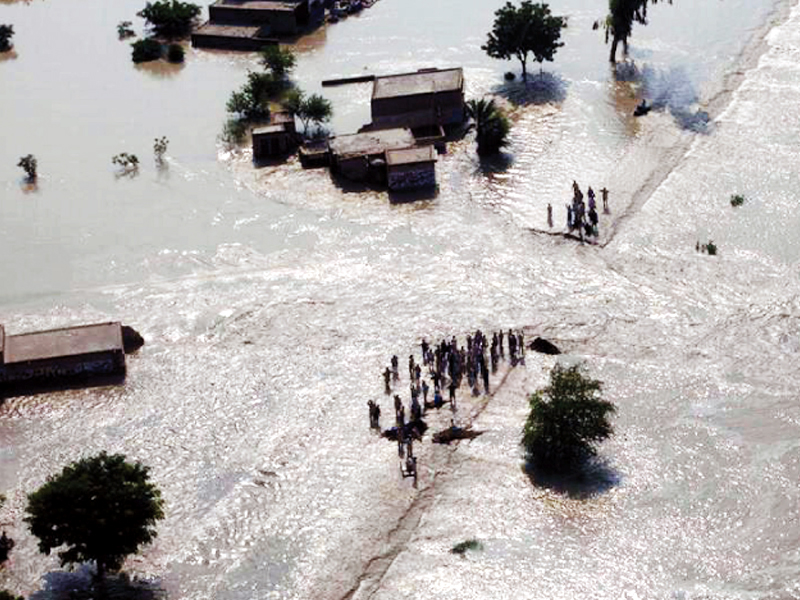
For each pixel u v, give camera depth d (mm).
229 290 91188
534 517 65812
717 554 62219
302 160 110125
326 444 73125
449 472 69812
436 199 102312
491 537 64625
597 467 69250
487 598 60344
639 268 89875
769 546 62469
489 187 103562
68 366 80938
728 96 117500
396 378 79062
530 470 69500
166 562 64812
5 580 64188
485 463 70375
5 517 68875
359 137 109812
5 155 117062
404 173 103188
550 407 68625
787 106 114062
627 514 65500
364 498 68312
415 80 117125
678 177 102562
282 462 71875
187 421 76375
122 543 61250
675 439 71000
